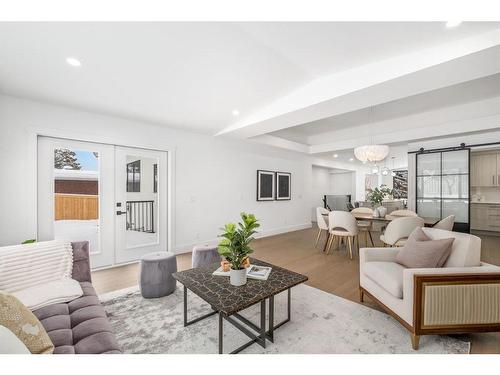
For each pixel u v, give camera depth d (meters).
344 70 2.40
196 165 4.37
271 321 1.69
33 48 1.85
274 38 1.86
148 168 3.85
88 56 1.98
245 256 1.82
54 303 1.51
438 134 4.20
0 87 2.48
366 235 5.14
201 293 1.60
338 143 5.71
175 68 2.23
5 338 0.81
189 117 3.54
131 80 2.40
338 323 1.92
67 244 1.96
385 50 2.00
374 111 4.22
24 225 2.75
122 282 2.83
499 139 4.44
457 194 4.95
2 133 2.63
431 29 1.70
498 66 1.91
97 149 3.33
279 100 3.08
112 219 3.46
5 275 1.58
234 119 3.70
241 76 2.46
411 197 5.56
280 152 6.13
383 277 1.93
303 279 1.84
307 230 6.49
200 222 4.44
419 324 1.58
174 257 2.53
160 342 1.68
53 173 3.00
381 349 1.60
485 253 3.97
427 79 2.12
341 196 9.24
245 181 5.25
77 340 1.19
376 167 6.12
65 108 3.01
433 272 1.60
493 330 1.61
